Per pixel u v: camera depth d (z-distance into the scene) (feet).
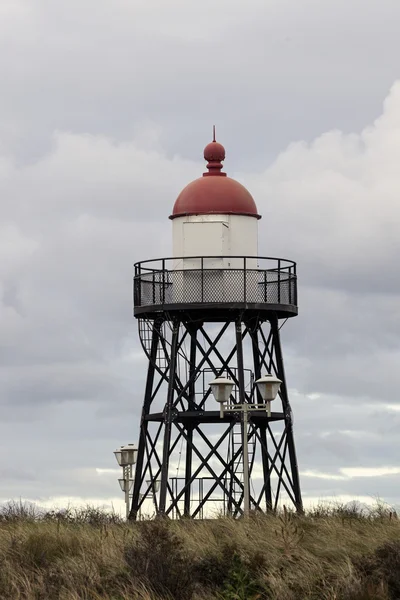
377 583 82.02
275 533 94.89
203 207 137.28
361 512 108.58
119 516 126.41
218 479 133.69
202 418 136.67
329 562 89.25
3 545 102.78
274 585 83.05
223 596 82.64
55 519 118.73
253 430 137.59
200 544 97.30
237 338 134.41
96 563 93.04
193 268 135.54
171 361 136.15
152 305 136.67
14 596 86.38
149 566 87.45
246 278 134.62
